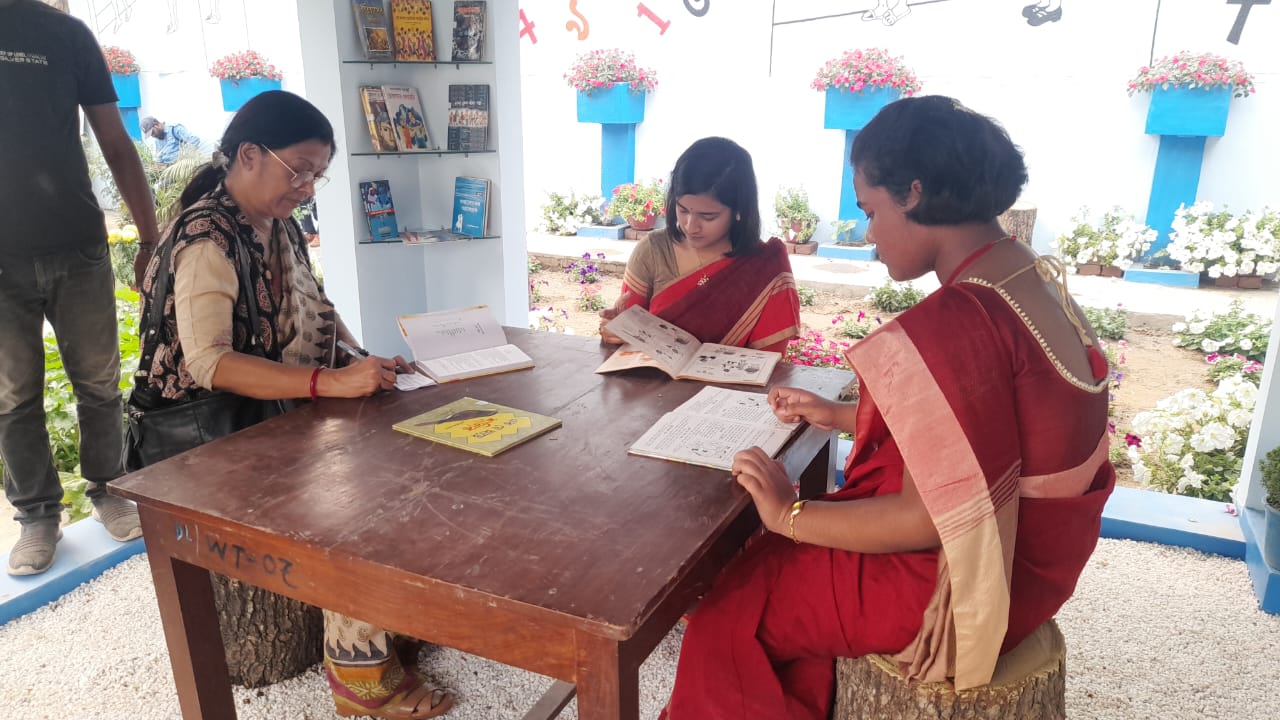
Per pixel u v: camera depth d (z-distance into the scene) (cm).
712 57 942
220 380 215
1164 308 692
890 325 149
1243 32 755
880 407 147
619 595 137
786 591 170
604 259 896
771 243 292
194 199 228
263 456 192
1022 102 836
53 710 242
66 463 401
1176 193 800
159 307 218
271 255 234
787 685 179
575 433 206
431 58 420
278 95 216
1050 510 154
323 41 408
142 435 223
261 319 229
